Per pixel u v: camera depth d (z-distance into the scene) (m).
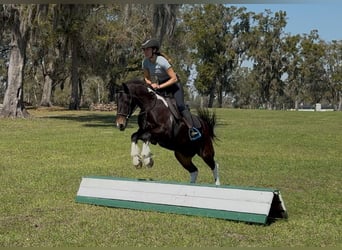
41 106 48.81
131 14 41.69
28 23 28.27
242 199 6.75
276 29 71.94
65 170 11.20
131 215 7.01
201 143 8.09
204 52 70.19
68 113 39.62
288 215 7.10
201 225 6.47
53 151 14.97
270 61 72.69
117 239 5.81
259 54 71.38
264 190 6.70
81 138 19.30
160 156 13.99
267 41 71.81
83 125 26.84
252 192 6.74
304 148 16.92
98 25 42.34
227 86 74.69
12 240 5.73
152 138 7.61
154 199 7.31
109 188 7.73
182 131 7.66
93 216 6.93
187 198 7.12
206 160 8.33
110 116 35.84
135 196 7.45
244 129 25.64
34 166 11.82
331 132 24.23
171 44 49.25
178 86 7.76
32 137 19.61
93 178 8.02
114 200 7.54
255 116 40.25
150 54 7.68
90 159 13.26
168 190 7.32
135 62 46.72
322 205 7.87
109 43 43.00
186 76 67.19
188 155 8.16
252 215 6.55
